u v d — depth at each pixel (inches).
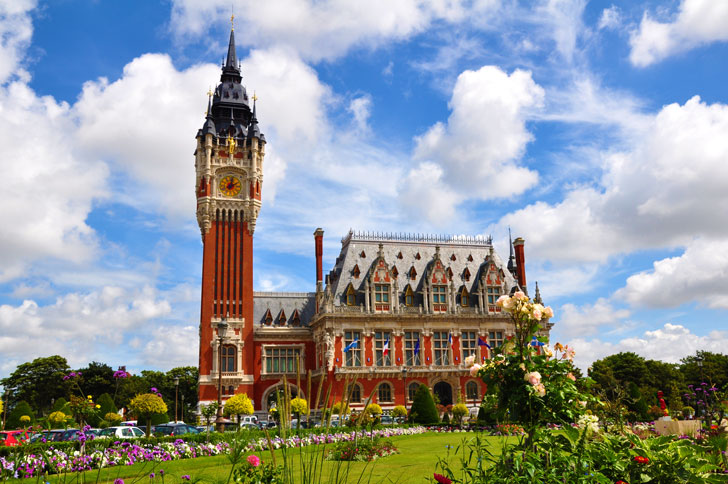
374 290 3754.9
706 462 556.4
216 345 3678.6
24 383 4220.0
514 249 4392.2
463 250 4175.7
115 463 1121.4
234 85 4170.8
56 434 1200.8
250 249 3873.0
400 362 3678.6
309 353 3900.1
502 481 531.8
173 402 5216.5
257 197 3941.9
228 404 2869.1
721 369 4372.5
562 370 627.5
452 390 3732.8
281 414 444.5
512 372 621.6
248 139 3996.1
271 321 3932.1
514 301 648.4
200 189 3875.5
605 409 810.2
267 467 550.9
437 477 531.8
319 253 4035.4
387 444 1421.0
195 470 1085.8
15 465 657.6
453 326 3804.1
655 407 2484.0
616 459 559.5
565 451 589.3
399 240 4097.0
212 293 3754.9
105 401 2871.6
